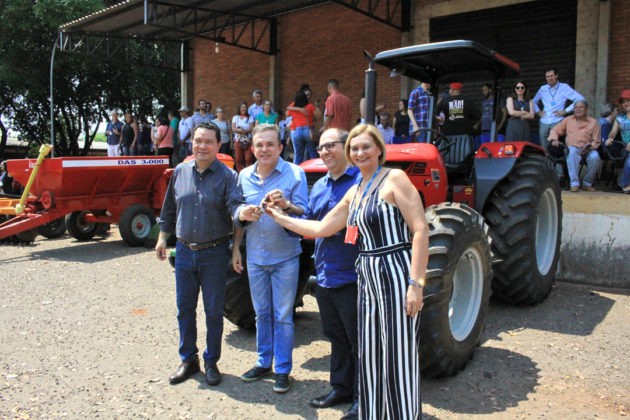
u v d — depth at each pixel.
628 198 5.79
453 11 10.55
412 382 2.47
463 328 3.58
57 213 7.79
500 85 5.11
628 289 5.65
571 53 9.34
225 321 4.84
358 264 2.64
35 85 19.80
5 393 3.33
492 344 4.11
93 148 28.86
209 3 12.20
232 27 13.40
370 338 2.56
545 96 7.89
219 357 3.55
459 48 4.38
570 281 6.02
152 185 8.95
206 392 3.37
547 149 7.63
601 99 8.88
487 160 4.68
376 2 10.62
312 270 4.34
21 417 3.02
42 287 5.88
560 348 4.01
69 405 3.18
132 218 8.16
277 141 3.41
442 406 3.12
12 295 5.55
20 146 26.09
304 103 8.68
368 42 11.84
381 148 2.62
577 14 9.10
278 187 3.41
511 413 3.03
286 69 13.53
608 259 5.78
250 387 3.44
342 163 3.11
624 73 8.74
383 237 2.49
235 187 3.44
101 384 3.47
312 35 12.88
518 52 9.97
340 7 12.27
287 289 3.40
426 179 4.23
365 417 2.59
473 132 5.27
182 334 3.56
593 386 3.38
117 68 21.91
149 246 8.22
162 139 12.28
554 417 2.98
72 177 7.66
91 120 24.80
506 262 4.61
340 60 12.37
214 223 3.45
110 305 5.21
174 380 3.49
